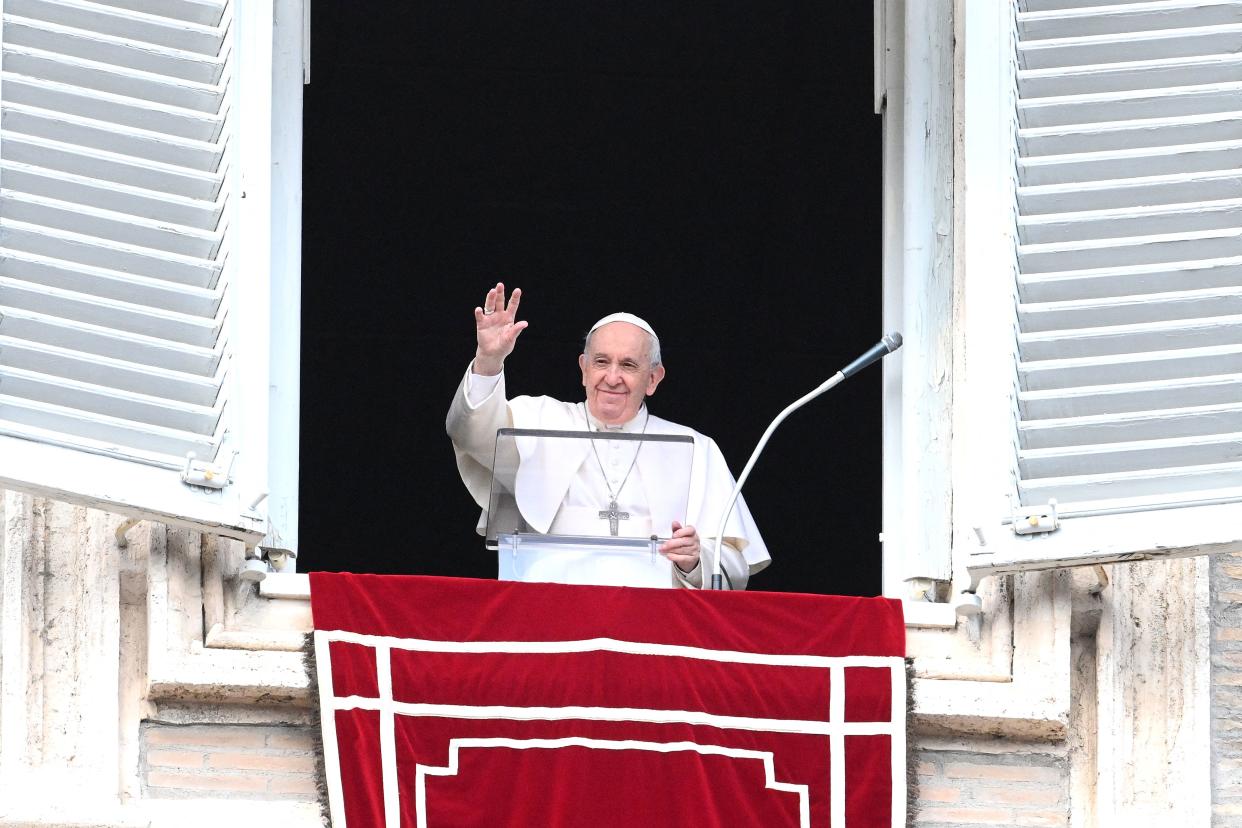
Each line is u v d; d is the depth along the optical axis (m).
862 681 24.09
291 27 27.00
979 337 24.77
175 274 24.34
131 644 24.48
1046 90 25.31
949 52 27.28
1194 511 24.12
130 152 24.55
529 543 24.98
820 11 38.53
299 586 24.84
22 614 24.17
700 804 23.48
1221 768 24.91
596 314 45.59
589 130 42.16
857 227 42.94
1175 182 24.95
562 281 45.19
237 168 24.78
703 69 40.34
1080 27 25.48
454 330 46.06
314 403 46.84
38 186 24.25
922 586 25.88
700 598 24.23
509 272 45.16
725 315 45.00
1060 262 24.89
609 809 23.44
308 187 43.66
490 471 28.42
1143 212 24.92
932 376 26.50
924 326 26.66
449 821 23.41
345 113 42.00
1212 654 25.27
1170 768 24.70
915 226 26.89
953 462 26.08
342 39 40.12
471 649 23.94
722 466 28.73
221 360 24.23
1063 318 24.73
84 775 23.80
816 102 40.69
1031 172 25.09
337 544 47.28
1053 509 24.20
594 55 40.28
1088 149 25.14
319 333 46.12
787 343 44.94
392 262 45.03
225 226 24.58
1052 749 24.80
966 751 24.73
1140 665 25.00
